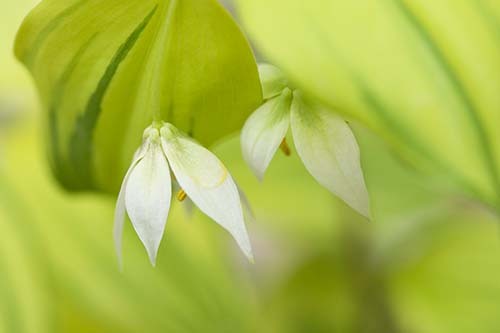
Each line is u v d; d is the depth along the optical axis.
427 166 0.18
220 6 0.17
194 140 0.17
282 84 0.18
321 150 0.17
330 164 0.17
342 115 0.17
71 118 0.18
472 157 0.18
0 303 0.22
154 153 0.17
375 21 0.18
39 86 0.18
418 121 0.18
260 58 0.19
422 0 0.18
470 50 0.18
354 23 0.18
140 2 0.17
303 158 0.17
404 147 0.17
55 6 0.17
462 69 0.18
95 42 0.17
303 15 0.17
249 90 0.17
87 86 0.18
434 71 0.18
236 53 0.17
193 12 0.17
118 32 0.17
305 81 0.17
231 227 0.17
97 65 0.18
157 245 0.17
